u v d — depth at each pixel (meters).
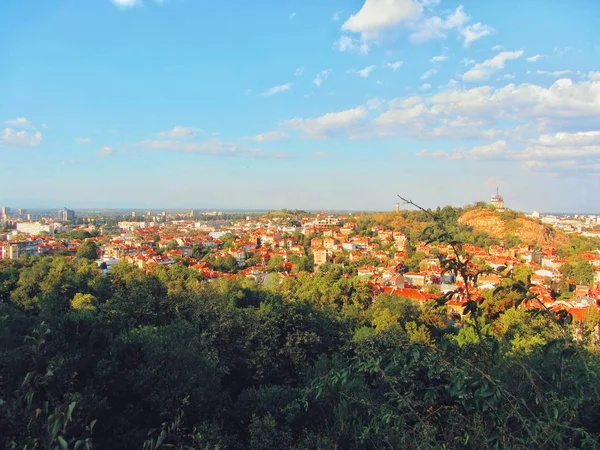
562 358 5.49
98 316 26.36
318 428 14.00
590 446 4.52
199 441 12.08
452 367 5.34
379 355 5.71
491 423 5.02
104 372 15.91
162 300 29.56
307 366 24.06
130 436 14.79
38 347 6.02
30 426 4.88
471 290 6.49
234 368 24.66
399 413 5.62
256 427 14.66
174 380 16.80
